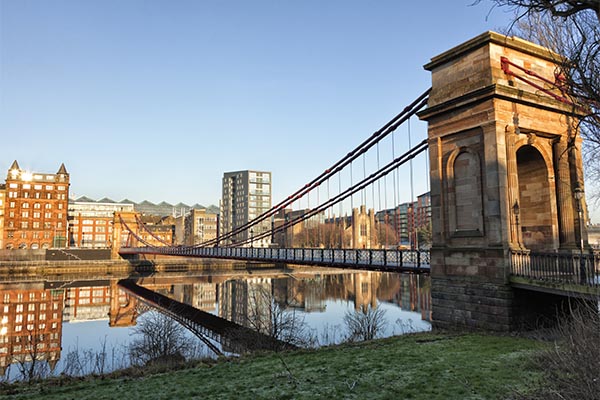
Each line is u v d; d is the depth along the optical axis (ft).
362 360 42.19
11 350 92.63
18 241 358.84
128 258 316.19
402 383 33.68
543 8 28.37
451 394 30.35
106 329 121.49
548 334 51.19
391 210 378.32
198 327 109.60
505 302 55.21
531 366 35.22
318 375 37.45
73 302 174.50
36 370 68.54
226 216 569.64
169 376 41.39
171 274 285.43
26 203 365.40
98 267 293.23
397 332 94.32
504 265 55.67
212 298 178.50
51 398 35.81
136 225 336.49
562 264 55.26
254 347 73.15
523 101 59.62
